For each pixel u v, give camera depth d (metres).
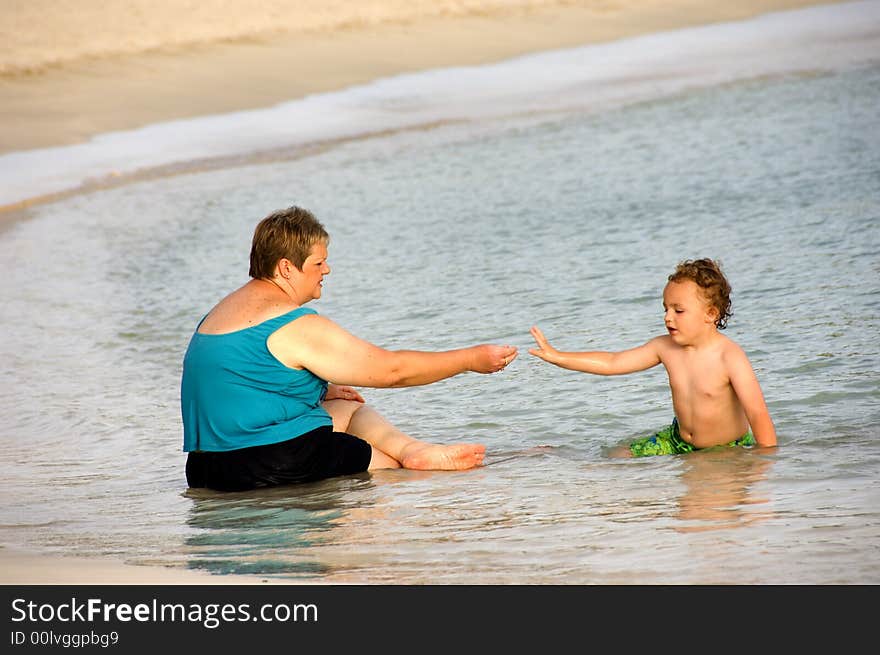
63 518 17.81
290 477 19.34
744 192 43.19
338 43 103.81
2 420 25.03
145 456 21.98
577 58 96.31
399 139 67.94
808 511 15.20
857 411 20.84
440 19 113.56
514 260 36.50
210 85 88.81
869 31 95.88
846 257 32.06
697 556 13.75
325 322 19.48
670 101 71.12
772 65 82.44
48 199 57.78
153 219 50.66
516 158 57.59
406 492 18.25
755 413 19.38
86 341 31.81
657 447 20.36
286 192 54.38
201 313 34.06
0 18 107.81
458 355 19.69
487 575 13.62
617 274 33.25
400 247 40.16
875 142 50.09
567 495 17.25
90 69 93.06
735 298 29.16
